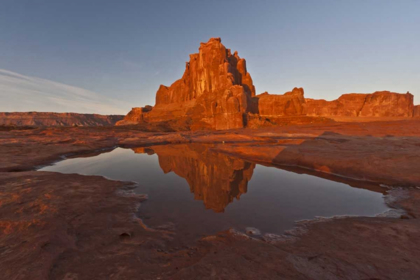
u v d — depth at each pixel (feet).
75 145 69.36
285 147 53.06
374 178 28.04
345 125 126.82
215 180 29.84
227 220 15.89
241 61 273.54
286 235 13.32
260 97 250.16
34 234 12.35
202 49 249.96
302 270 8.89
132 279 8.70
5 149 53.83
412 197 20.34
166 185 26.91
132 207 18.70
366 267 9.12
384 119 214.69
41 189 22.41
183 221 15.72
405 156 32.76
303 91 250.78
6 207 16.94
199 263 9.61
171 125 220.64
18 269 8.96
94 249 11.37
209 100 224.53
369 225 14.17
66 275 8.89
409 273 8.60
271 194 23.07
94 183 26.40
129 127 199.00
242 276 8.51
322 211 17.87
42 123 484.33
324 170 35.22
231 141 92.58
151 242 12.33
